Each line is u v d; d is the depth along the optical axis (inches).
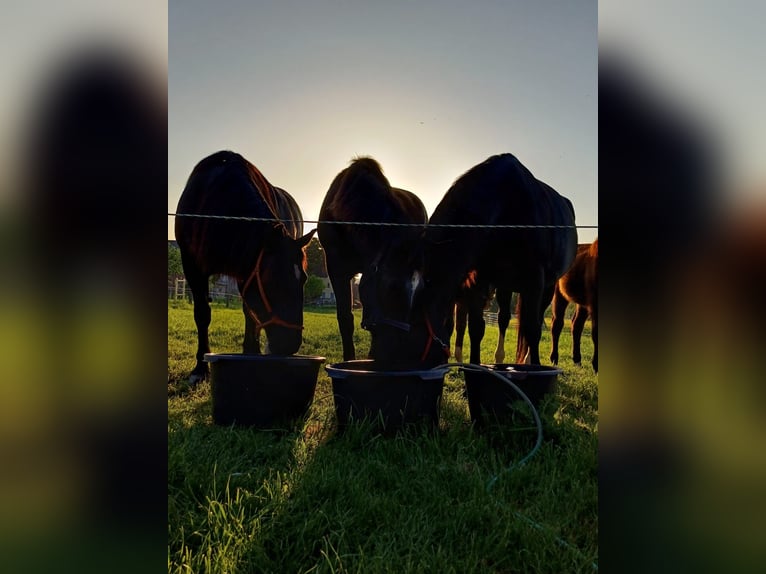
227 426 119.6
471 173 160.9
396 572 62.0
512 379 119.0
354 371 114.0
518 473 91.0
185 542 67.5
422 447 106.3
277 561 65.0
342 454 100.5
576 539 72.2
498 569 66.7
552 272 195.9
